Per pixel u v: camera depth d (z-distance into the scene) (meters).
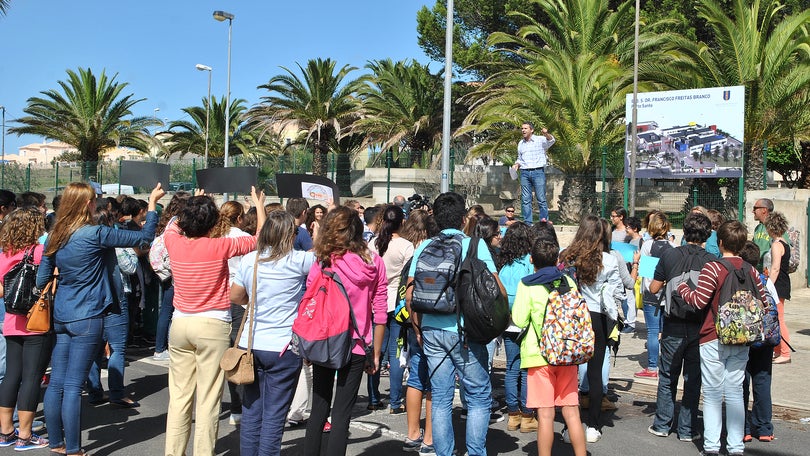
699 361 5.80
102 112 34.81
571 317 4.88
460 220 5.18
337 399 4.66
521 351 5.14
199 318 4.78
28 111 33.78
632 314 6.95
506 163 24.28
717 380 5.49
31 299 5.32
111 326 6.78
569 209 18.45
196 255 4.78
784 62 18.66
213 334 4.79
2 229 5.52
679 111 18.09
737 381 5.48
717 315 5.35
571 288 5.06
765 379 5.95
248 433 4.73
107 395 7.24
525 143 13.46
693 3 26.81
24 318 5.45
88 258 5.17
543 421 5.00
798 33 19.94
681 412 5.97
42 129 34.06
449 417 4.95
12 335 5.46
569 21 22.09
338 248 4.62
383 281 4.83
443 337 4.90
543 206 13.29
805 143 24.67
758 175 19.70
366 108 30.11
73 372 5.19
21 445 5.50
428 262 4.93
